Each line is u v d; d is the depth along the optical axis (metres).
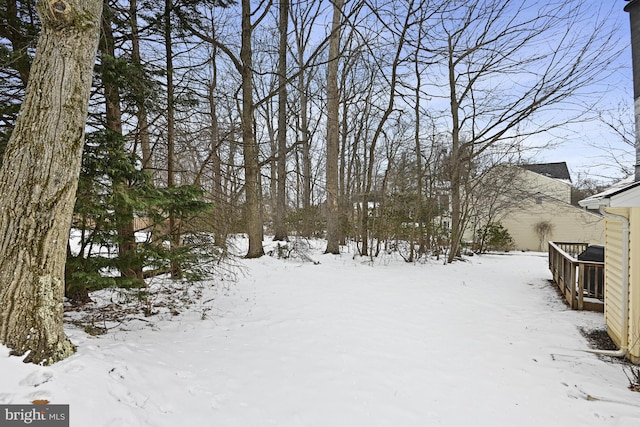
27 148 2.57
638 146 3.96
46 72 2.62
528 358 4.02
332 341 4.28
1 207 2.55
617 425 2.75
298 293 6.61
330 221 11.71
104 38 4.47
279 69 13.22
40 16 2.62
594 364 3.89
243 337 4.32
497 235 18.38
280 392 3.05
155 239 4.70
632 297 3.95
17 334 2.50
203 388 2.97
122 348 3.28
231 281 7.16
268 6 8.89
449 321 5.35
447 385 3.35
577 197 24.23
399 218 11.81
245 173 9.67
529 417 2.85
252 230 9.91
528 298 6.94
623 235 4.10
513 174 14.41
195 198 4.71
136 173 3.93
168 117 6.09
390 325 4.98
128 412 2.33
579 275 6.09
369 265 10.10
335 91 11.36
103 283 3.59
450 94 11.99
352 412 2.82
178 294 6.15
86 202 3.56
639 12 4.05
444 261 11.34
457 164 11.30
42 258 2.60
